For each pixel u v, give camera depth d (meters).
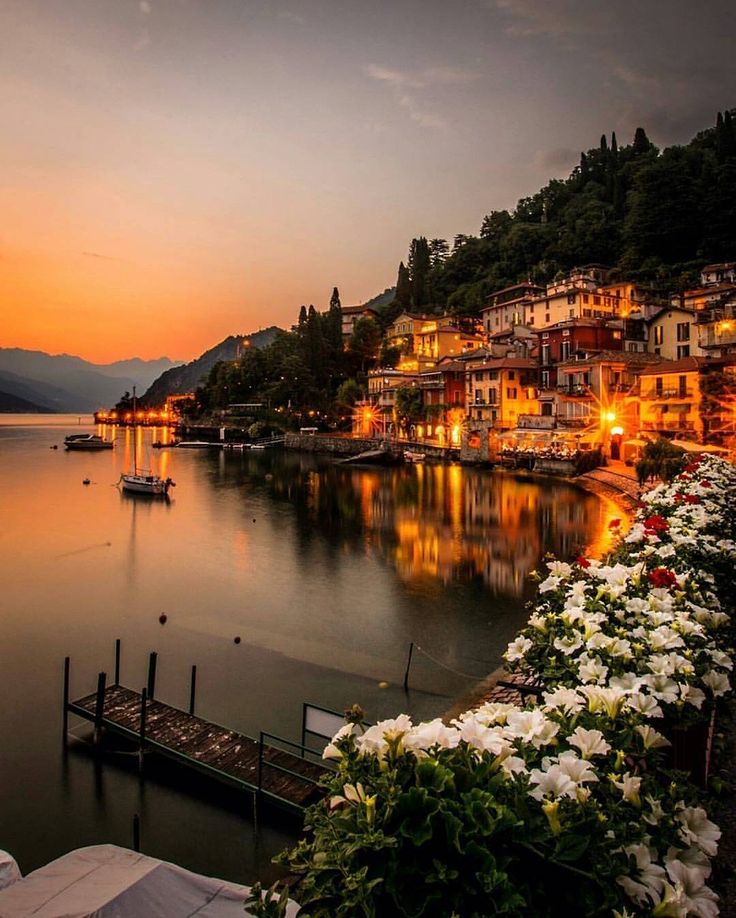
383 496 54.47
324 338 153.62
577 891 2.61
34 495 58.56
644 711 3.94
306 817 2.99
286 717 14.77
